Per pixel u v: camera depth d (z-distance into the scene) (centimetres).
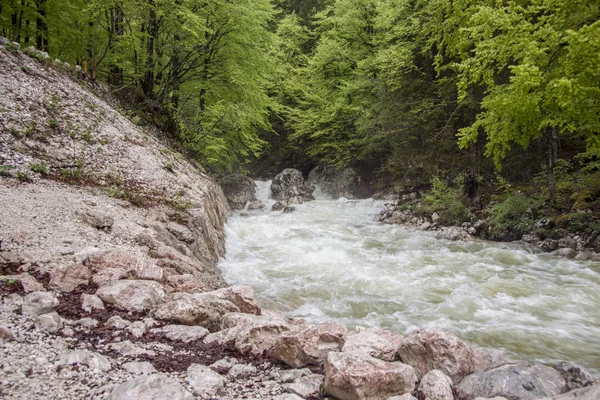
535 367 323
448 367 343
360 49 2369
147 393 250
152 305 444
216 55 1645
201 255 783
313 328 380
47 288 425
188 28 1370
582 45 570
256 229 1318
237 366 345
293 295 717
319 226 1517
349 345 363
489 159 1633
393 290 757
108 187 820
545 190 1288
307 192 2403
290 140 2855
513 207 1245
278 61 2395
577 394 263
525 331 580
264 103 1959
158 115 1548
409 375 314
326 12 2677
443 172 1722
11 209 569
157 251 616
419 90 1739
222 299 475
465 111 1502
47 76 1064
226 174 2573
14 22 1296
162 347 364
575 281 827
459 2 904
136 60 1541
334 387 297
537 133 761
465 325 600
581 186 1196
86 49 1483
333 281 808
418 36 1636
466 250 1137
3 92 877
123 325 386
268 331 399
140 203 812
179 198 920
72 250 506
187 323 425
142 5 1338
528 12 719
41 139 841
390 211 1731
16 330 326
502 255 1035
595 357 500
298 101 2675
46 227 553
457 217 1421
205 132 1700
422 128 1777
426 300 708
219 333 406
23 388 253
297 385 315
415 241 1240
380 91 1920
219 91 1762
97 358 305
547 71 680
